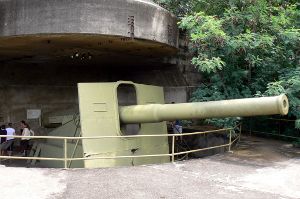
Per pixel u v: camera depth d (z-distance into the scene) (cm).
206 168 881
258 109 812
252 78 1359
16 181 734
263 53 1268
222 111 875
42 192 666
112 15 1137
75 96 1853
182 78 1655
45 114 1479
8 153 1441
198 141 1398
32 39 1184
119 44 1283
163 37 1293
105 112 1066
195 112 925
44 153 1304
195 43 1216
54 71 1798
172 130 1438
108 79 1959
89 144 1022
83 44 1279
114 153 1046
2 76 1662
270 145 1276
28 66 1728
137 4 1184
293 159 1029
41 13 1109
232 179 784
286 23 1247
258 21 1208
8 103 1672
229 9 1232
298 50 1328
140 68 1884
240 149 1181
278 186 738
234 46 1131
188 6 1512
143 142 1134
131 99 1906
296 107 1231
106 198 636
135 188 696
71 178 765
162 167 883
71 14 1103
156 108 1018
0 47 1323
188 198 644
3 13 1148
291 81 1131
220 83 1287
